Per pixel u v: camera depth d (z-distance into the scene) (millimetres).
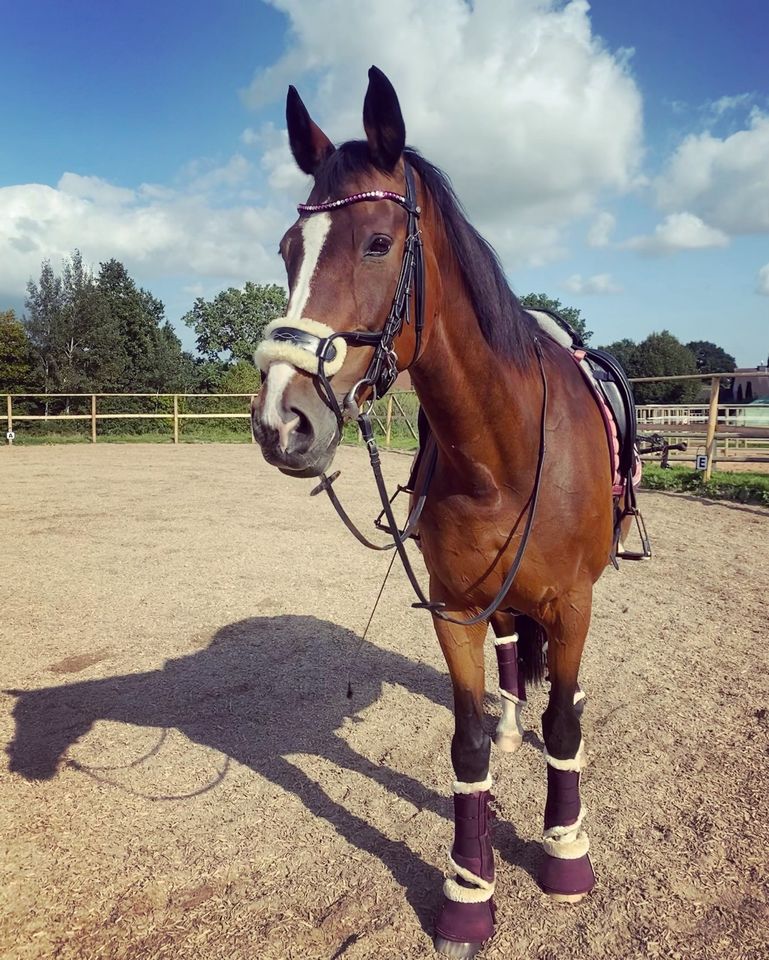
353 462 14305
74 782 3014
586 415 2305
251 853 2559
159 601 5473
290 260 1730
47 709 3680
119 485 11375
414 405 19844
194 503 9719
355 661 4301
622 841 2570
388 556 6902
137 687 3949
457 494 2074
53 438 20297
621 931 2156
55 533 7797
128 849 2578
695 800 2799
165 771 3105
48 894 2340
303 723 3539
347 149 1770
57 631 4816
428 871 2455
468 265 1913
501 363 1953
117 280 36875
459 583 2148
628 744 3238
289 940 2146
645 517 8430
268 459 1581
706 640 4488
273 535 7766
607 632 4684
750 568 6137
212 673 4137
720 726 3377
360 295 1675
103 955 2094
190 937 2160
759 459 9984
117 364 32531
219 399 25531
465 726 2191
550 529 2074
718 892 2299
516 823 2725
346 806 2848
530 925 2193
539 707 3740
